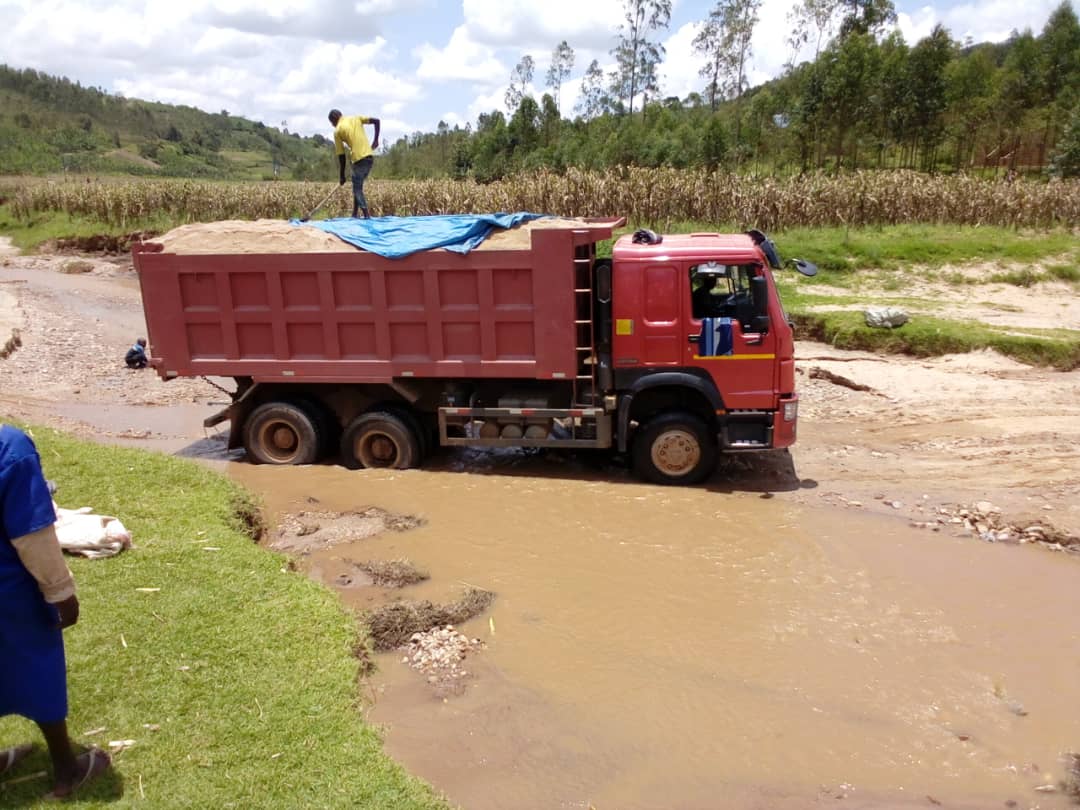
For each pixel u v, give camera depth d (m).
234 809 3.88
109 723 4.43
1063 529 7.82
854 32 48.88
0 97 185.12
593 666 5.79
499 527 8.23
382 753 4.46
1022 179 27.55
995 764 4.78
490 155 66.31
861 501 8.81
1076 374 13.51
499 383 9.77
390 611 6.27
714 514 8.53
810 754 4.87
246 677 4.97
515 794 4.50
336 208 29.94
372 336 9.51
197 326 9.86
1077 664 5.79
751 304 8.81
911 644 6.06
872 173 26.83
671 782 4.62
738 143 51.31
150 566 6.32
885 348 14.90
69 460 8.74
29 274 28.56
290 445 10.24
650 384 9.01
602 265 9.02
